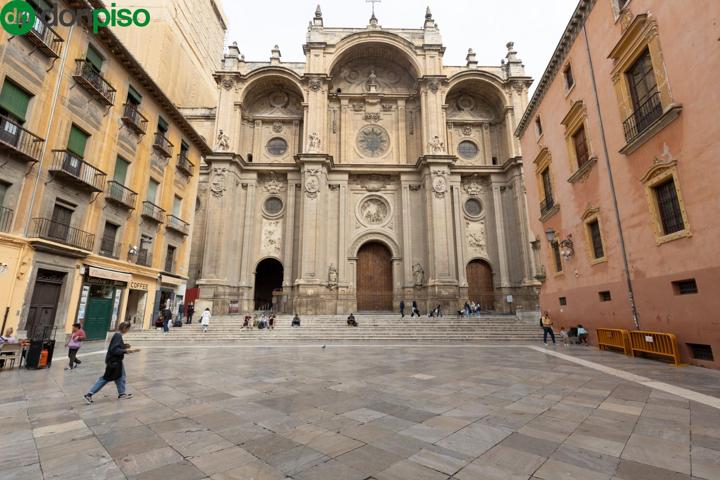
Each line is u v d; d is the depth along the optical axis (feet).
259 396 21.66
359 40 106.83
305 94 103.50
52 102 45.55
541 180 61.98
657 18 33.42
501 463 12.29
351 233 100.99
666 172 32.86
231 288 92.12
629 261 38.75
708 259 28.78
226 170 95.66
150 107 65.36
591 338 46.75
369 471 11.75
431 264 92.63
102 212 53.52
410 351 44.75
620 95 39.40
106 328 54.39
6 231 39.70
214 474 11.56
